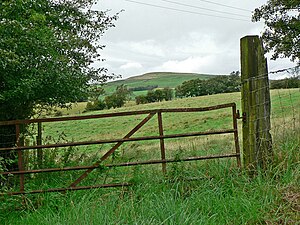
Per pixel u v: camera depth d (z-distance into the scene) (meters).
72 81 8.66
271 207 4.26
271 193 4.44
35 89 8.16
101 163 5.52
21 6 7.35
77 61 9.79
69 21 10.24
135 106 39.00
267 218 4.05
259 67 5.39
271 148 5.32
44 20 8.20
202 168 5.49
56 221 4.33
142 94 50.47
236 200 4.39
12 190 5.65
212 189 4.89
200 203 4.49
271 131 5.79
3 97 7.39
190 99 39.44
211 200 4.50
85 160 6.79
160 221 3.99
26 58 7.34
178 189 5.07
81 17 10.25
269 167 5.13
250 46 5.40
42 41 7.73
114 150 5.55
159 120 5.54
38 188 5.62
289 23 22.64
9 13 7.43
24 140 7.73
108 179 5.71
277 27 22.83
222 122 21.72
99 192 5.26
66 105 9.84
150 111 5.54
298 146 5.26
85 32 10.37
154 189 5.05
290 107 6.59
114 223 4.02
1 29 7.02
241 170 5.30
